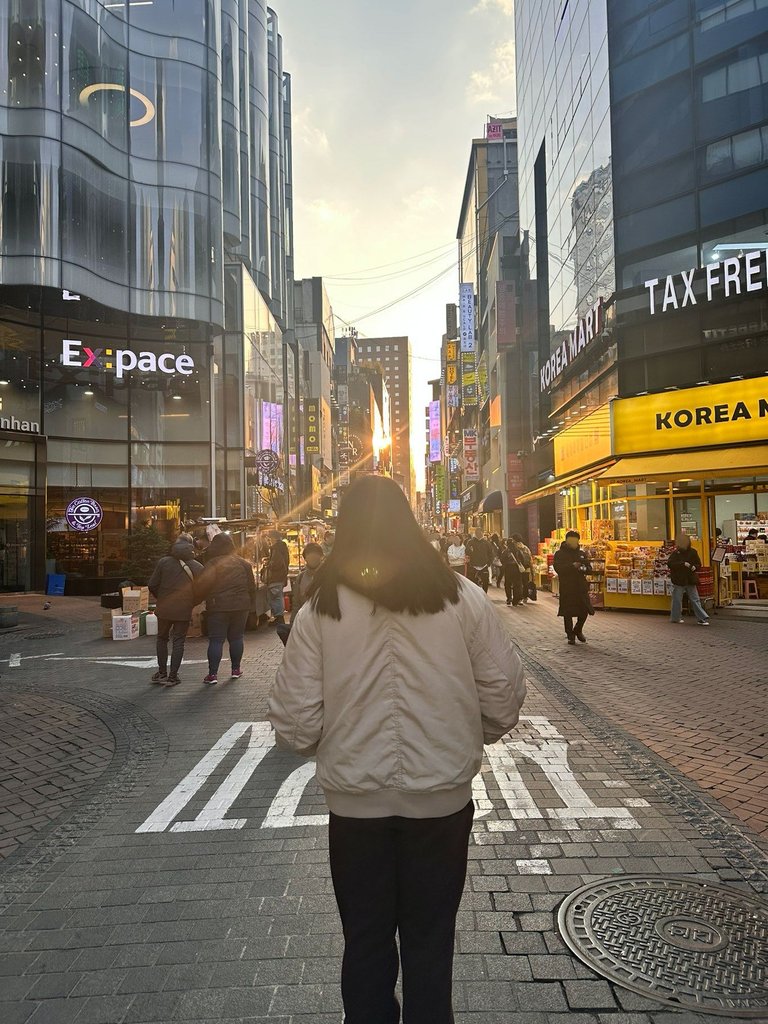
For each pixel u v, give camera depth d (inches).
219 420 1119.0
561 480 902.4
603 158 868.6
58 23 850.8
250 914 121.9
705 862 137.2
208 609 329.4
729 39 722.8
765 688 296.2
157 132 964.0
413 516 74.5
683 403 685.9
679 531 658.2
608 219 850.1
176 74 979.9
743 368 710.5
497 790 179.6
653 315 781.3
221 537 331.0
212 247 1002.1
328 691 71.6
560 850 143.7
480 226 2160.4
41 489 878.4
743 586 618.8
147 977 104.3
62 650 455.2
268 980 102.6
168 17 979.9
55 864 145.0
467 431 2154.3
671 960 104.4
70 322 942.4
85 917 122.8
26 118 830.5
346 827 71.2
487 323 1851.6
